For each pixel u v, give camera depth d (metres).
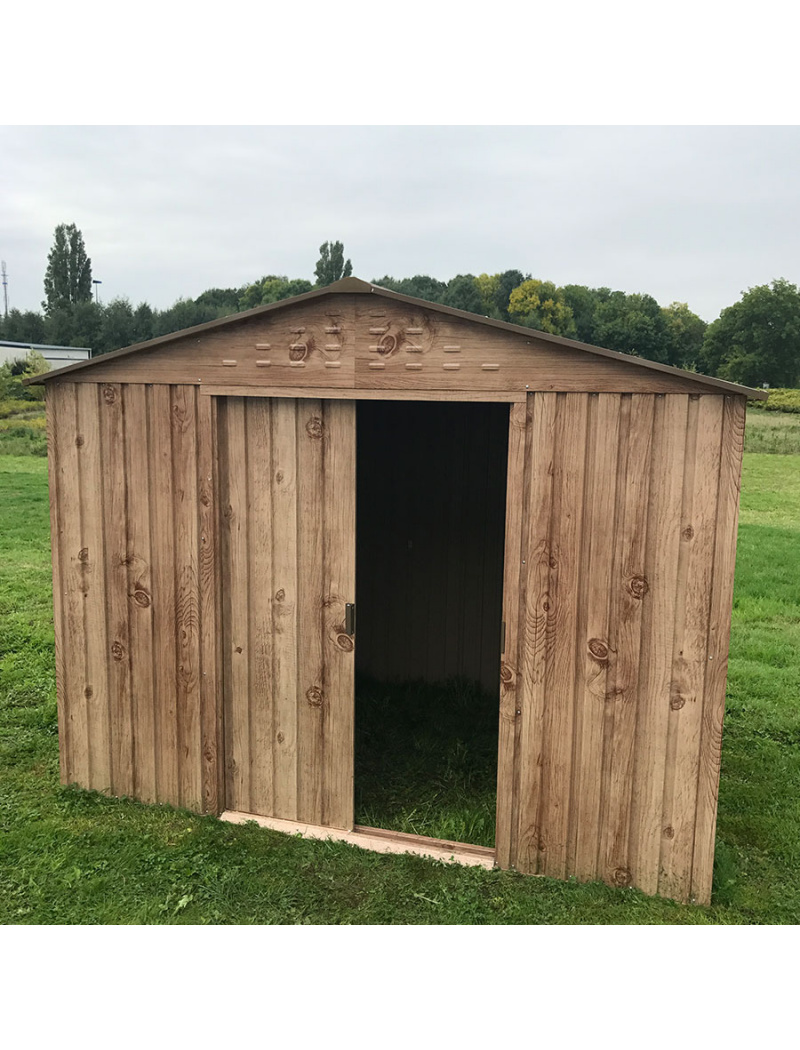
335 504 4.81
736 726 7.05
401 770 6.03
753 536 15.93
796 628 10.23
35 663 7.99
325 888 4.46
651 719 4.32
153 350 4.93
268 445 4.89
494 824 5.20
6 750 6.14
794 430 27.84
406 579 7.75
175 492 5.04
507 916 4.21
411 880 4.53
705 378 3.98
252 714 5.14
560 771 4.50
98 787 5.47
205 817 5.17
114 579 5.25
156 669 5.23
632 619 4.29
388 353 4.50
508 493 4.40
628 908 4.29
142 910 4.25
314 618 4.94
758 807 5.59
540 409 4.30
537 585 4.41
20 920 4.17
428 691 7.66
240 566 5.04
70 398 5.18
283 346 4.69
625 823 4.43
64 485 5.27
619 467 4.23
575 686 4.43
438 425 7.51
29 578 11.45
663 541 4.20
